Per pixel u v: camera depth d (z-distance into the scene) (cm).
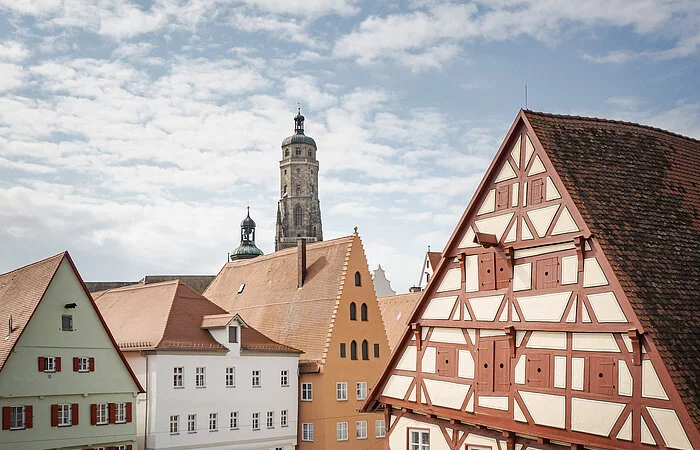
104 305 6525
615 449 2355
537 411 2641
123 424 4953
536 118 2830
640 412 2288
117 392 4947
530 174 2767
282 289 6775
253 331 6009
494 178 2930
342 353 5978
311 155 19488
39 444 4566
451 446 3042
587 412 2459
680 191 2842
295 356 5978
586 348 2484
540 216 2703
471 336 2964
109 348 4944
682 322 2361
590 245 2503
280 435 5828
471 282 2986
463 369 2986
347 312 6069
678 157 3003
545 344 2639
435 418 3141
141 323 5797
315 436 5834
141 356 5384
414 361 3244
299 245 6612
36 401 4581
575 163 2725
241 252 15762
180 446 5291
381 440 6100
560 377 2567
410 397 3244
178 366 5353
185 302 5872
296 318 6372
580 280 2522
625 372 2347
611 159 2819
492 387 2841
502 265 2850
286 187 19400
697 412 2167
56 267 4766
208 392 5472
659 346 2258
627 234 2548
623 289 2366
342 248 6347
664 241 2600
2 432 4422
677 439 2181
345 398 5941
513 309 2780
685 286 2483
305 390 5956
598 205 2602
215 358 5531
